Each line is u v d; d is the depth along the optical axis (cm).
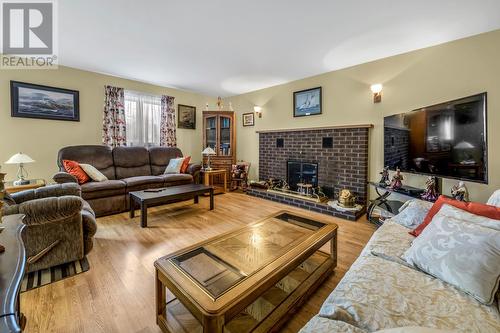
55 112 350
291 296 144
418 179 294
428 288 103
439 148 223
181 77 415
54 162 354
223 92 529
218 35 258
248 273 119
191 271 124
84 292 157
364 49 295
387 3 201
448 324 83
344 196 330
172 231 269
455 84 265
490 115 242
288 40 271
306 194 392
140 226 284
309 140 402
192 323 126
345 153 356
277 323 125
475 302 95
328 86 383
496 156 238
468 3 199
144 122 454
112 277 175
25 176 329
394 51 300
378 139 331
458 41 262
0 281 62
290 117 442
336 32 252
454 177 207
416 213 178
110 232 264
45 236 178
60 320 131
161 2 199
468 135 193
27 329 124
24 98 324
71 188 223
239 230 178
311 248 151
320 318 88
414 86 296
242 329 123
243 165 513
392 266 122
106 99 395
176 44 281
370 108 337
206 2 199
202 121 549
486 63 245
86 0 196
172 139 486
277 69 369
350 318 87
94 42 276
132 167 408
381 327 81
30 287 160
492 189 240
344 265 196
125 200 339
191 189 334
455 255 109
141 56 318
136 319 133
